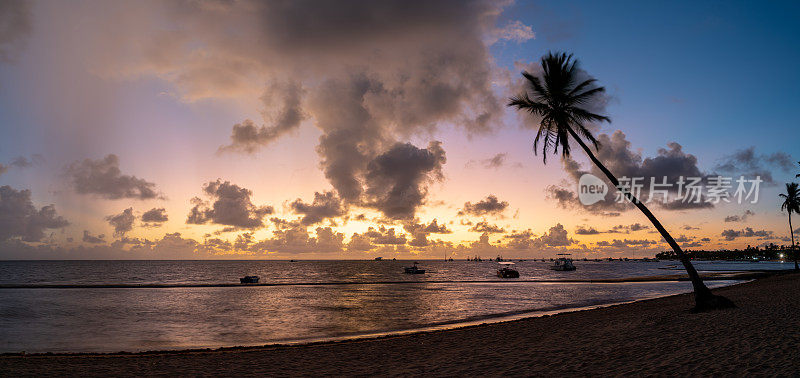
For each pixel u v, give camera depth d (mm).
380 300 46531
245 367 12344
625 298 47031
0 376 11289
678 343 12188
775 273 84125
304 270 197125
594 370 9734
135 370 12023
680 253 20453
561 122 22172
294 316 32562
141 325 27578
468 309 37375
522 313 33625
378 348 15820
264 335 23453
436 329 24938
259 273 154500
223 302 44281
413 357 13367
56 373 11648
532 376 9555
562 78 21828
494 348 14195
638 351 11531
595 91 21938
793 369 8492
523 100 22844
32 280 98500
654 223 20781
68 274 135750
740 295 27469
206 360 13711
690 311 19859
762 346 10797
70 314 33469
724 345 11328
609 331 15891
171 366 12633
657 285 69438
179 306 40031
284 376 10961
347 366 12188
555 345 13742
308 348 16344
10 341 21641
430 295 53344
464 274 149750
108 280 100812
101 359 14172
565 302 43250
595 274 142125
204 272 163250
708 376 8469
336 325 27469
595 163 21828
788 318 15055
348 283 80188
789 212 65250
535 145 22891
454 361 12133
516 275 114688
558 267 180500
